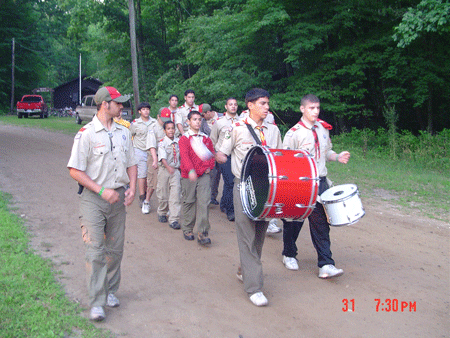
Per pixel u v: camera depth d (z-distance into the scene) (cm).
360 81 1446
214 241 580
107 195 342
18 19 4188
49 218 641
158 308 385
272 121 690
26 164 1115
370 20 1447
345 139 1459
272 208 365
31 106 3272
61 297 386
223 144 418
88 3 2503
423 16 1089
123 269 473
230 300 405
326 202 414
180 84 1939
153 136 662
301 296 416
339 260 512
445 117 1655
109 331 339
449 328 360
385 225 652
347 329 356
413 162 1239
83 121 2694
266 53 1580
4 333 316
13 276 414
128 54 2555
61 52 5669
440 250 549
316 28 1380
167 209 662
